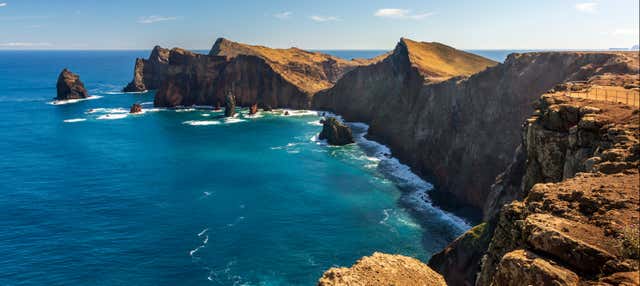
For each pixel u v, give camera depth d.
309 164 107.69
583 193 21.14
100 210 74.88
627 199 19.42
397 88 146.88
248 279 53.03
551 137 36.62
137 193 84.12
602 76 62.47
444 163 93.69
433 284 17.47
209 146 127.31
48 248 60.34
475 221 72.25
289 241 63.47
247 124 166.62
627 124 30.30
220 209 75.88
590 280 14.57
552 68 86.38
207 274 54.09
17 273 53.78
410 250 61.69
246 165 106.06
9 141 129.88
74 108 198.38
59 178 93.56
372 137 138.00
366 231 67.62
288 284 52.16
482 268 26.36
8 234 64.75
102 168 101.81
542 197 22.91
